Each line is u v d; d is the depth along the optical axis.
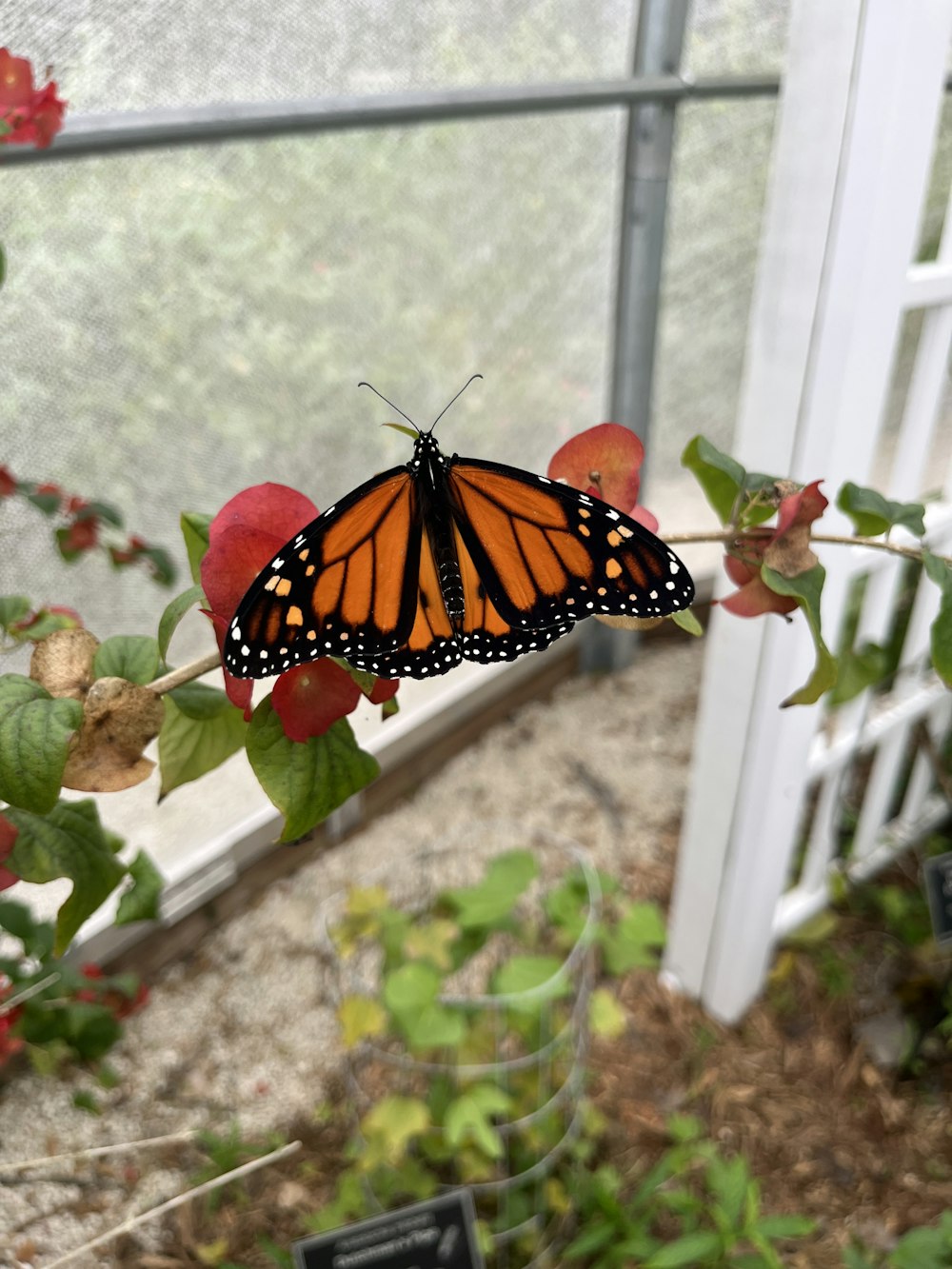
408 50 0.48
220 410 0.50
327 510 0.17
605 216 0.67
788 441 0.40
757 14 0.65
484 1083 0.46
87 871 0.21
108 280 0.42
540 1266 0.46
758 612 0.22
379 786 0.71
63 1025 0.38
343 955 0.47
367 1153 0.44
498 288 0.63
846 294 0.37
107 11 0.36
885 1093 0.54
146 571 0.49
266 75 0.43
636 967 0.61
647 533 0.18
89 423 0.45
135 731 0.18
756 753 0.48
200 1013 0.58
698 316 0.79
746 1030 0.58
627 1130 0.52
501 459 0.70
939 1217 0.48
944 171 0.41
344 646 0.17
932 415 0.45
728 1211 0.42
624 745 0.81
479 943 0.48
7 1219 0.46
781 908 0.59
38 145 0.33
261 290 0.49
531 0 0.53
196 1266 0.45
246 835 0.61
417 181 0.54
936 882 0.54
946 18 0.33
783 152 0.37
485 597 0.19
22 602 0.31
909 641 0.56
